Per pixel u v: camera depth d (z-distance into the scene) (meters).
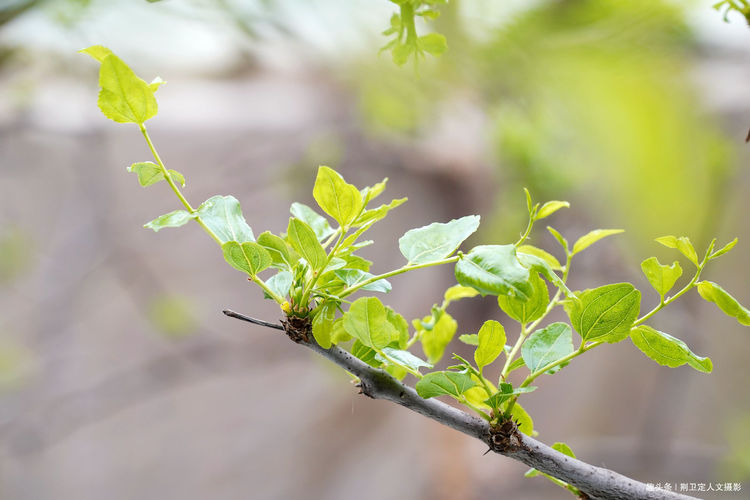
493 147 2.09
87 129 2.73
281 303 0.79
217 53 2.56
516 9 1.22
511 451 0.80
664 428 3.47
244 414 4.62
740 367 3.50
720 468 3.24
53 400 4.14
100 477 4.57
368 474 4.39
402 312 3.92
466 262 0.76
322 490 4.43
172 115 2.83
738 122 2.25
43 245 4.05
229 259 0.79
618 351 4.03
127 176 4.18
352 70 1.77
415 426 4.25
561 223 2.25
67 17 1.35
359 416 4.46
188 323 3.72
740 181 2.58
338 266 0.79
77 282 4.09
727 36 2.13
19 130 2.61
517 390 0.79
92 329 4.28
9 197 3.94
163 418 4.64
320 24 1.43
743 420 3.38
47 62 2.21
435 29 1.26
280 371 4.61
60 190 4.02
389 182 3.65
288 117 2.83
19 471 4.36
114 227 4.15
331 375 4.23
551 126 1.70
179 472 4.66
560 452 0.81
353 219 0.79
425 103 2.03
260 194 4.14
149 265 4.32
